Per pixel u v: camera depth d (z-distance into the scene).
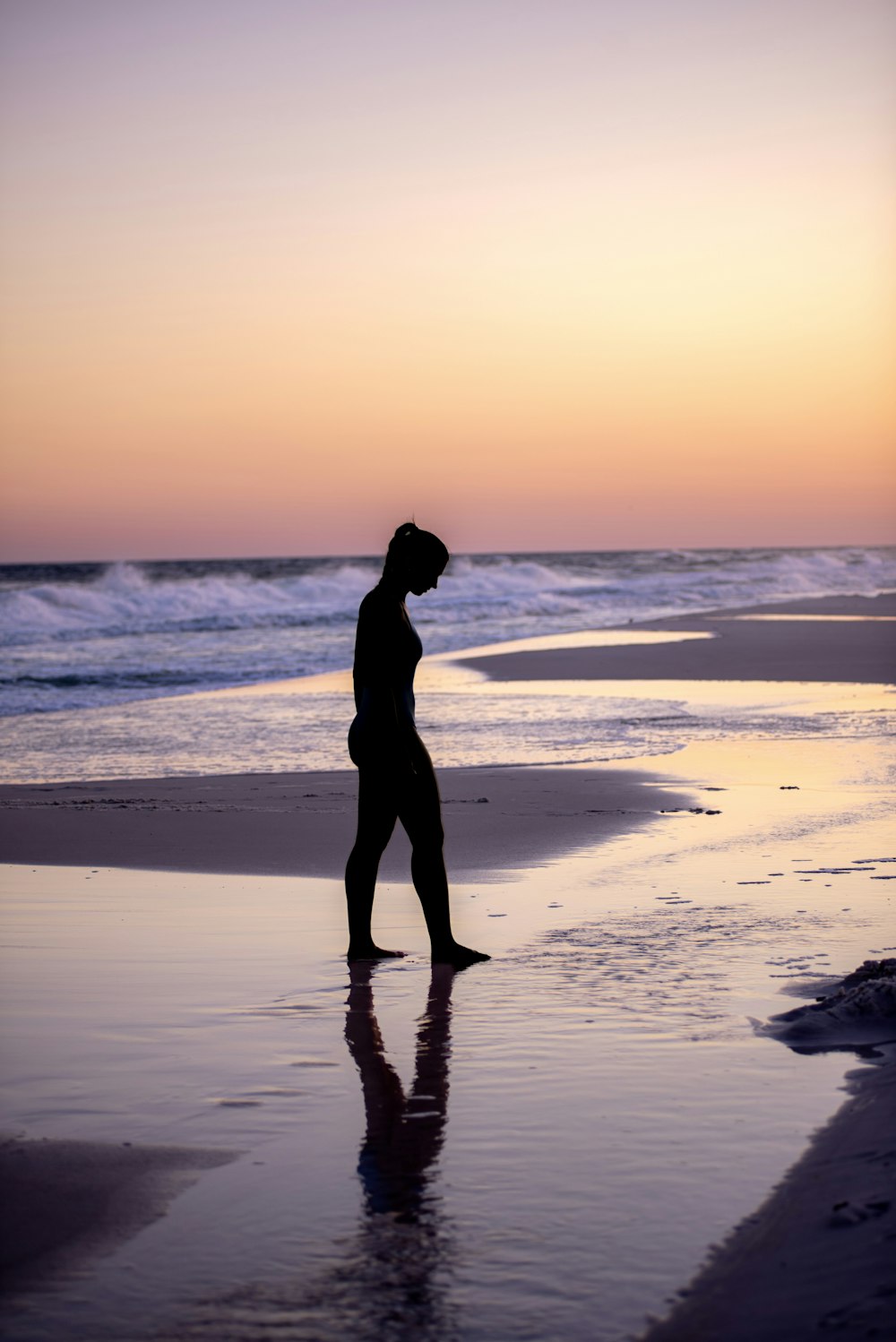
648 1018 4.14
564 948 5.21
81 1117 3.29
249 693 19.36
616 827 8.42
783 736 13.62
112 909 6.18
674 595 54.03
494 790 10.13
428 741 13.48
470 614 41.84
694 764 11.58
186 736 14.54
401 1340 2.17
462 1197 2.75
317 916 6.05
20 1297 2.33
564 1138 3.09
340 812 9.33
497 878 6.89
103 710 17.38
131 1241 2.56
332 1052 3.86
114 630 33.72
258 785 10.81
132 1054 3.84
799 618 35.66
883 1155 2.82
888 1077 3.43
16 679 21.84
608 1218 2.62
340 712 16.77
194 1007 4.40
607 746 12.95
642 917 5.77
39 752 13.41
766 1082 3.46
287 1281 2.38
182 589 42.31
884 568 88.62
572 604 46.94
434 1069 3.66
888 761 11.56
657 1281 2.34
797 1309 2.17
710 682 19.83
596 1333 2.17
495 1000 4.45
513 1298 2.30
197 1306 2.29
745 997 4.36
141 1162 2.97
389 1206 2.72
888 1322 2.04
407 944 5.44
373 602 5.53
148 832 8.48
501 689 19.05
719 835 8.05
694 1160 2.91
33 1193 2.79
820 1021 3.97
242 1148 3.07
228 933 5.64
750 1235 2.51
